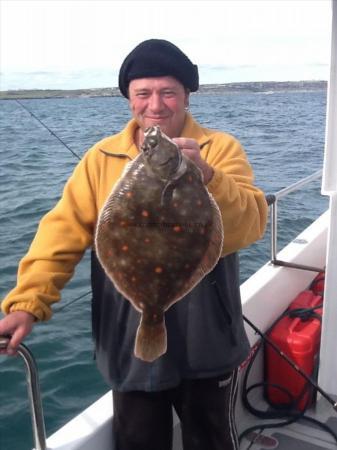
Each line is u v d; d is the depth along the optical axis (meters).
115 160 1.99
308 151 15.50
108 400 2.45
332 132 2.61
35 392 1.93
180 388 2.17
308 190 10.12
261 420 2.99
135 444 2.19
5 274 5.95
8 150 14.18
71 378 4.14
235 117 29.77
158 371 2.02
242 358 2.11
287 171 12.12
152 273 1.59
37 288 1.94
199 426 2.18
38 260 1.99
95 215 2.04
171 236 1.56
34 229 7.57
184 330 2.00
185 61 1.93
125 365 2.07
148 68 1.89
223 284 1.98
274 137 19.62
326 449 2.78
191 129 2.02
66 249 2.01
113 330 2.06
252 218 1.81
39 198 9.22
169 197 1.54
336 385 2.92
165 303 1.62
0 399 3.89
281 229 7.79
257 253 6.74
